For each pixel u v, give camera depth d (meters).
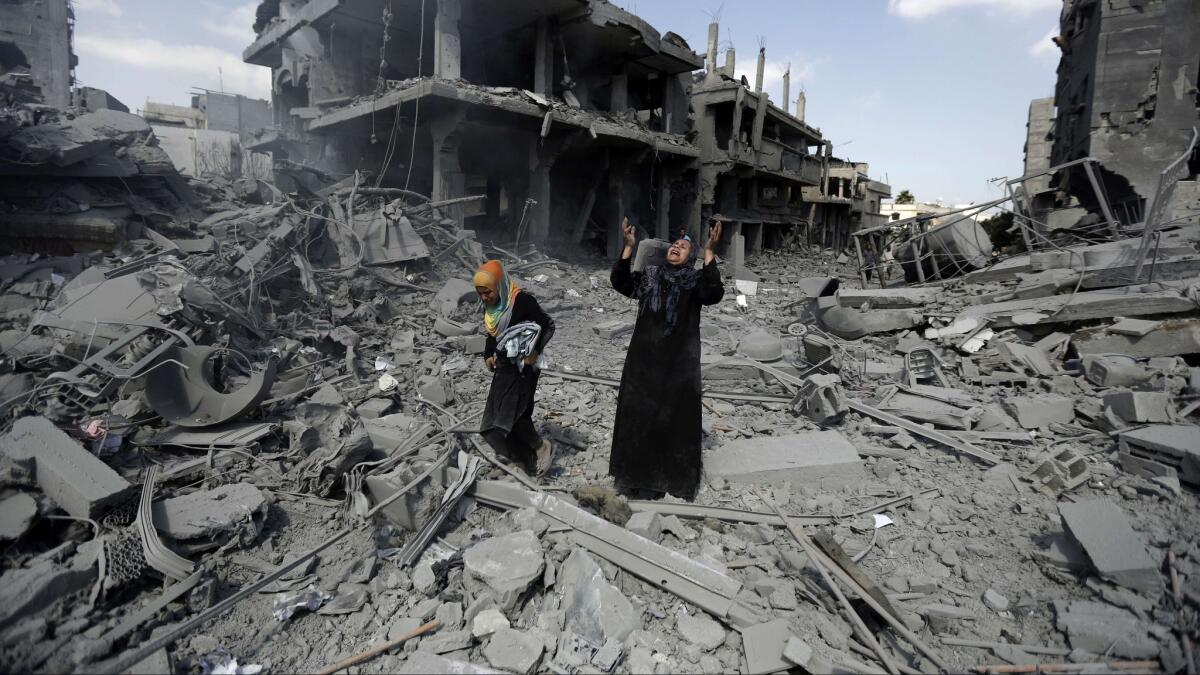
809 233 35.84
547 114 14.41
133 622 2.51
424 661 2.39
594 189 19.12
